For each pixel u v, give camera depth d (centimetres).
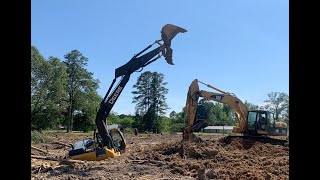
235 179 1085
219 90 2133
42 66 5600
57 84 5731
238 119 2200
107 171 1223
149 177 1130
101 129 1609
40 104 5678
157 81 7369
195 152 1659
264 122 2111
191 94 1992
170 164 1355
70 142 2831
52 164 1376
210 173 1121
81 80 6669
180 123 7438
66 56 6631
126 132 5603
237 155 1667
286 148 1859
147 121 7212
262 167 1314
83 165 1339
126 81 1659
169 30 1681
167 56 1664
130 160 1477
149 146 2492
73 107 6594
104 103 1636
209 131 5681
